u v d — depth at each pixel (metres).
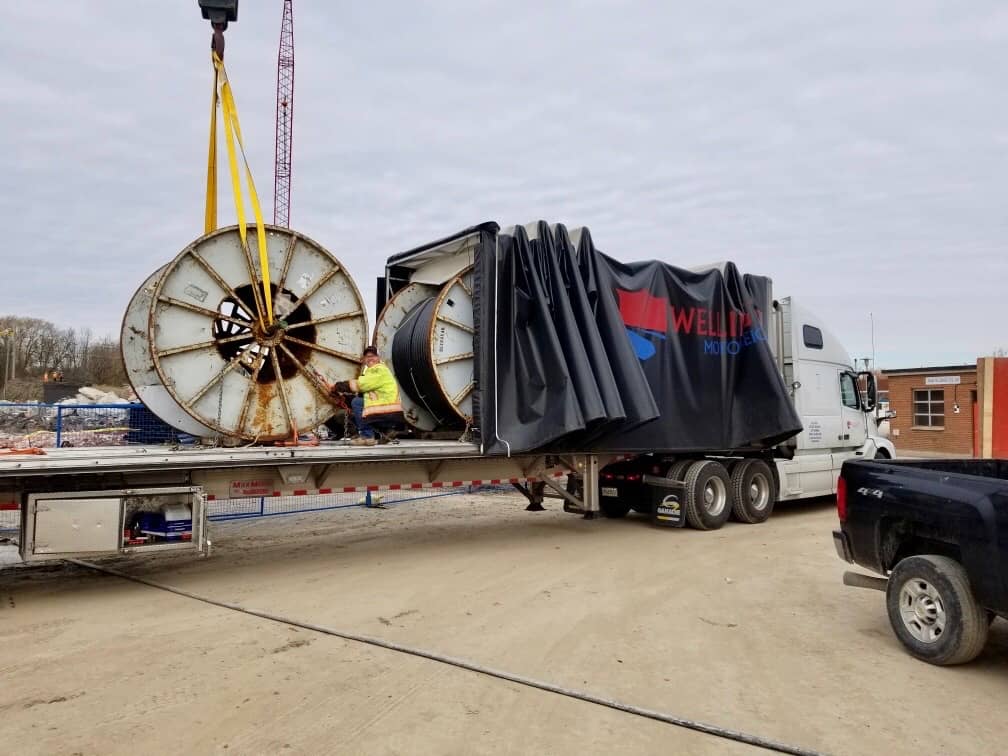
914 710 4.66
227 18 9.64
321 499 15.57
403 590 7.65
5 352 63.88
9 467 6.52
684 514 11.46
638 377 10.16
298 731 4.24
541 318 9.83
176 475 7.75
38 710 4.49
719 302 12.07
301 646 5.79
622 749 4.08
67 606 6.97
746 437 12.09
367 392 9.38
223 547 10.22
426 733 4.24
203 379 8.42
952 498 5.48
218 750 3.98
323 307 9.26
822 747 4.13
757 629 6.34
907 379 30.17
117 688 4.86
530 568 8.77
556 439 9.56
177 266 8.28
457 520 13.09
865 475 6.39
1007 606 5.03
